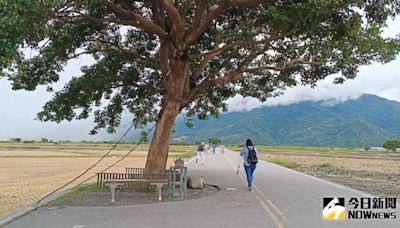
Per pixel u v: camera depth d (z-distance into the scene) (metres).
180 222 9.58
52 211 10.91
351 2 11.46
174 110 15.78
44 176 25.55
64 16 12.89
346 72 17.88
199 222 9.60
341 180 24.52
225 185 17.98
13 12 8.31
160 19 15.53
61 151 70.56
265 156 63.69
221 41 17.14
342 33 12.30
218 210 11.30
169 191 14.46
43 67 15.64
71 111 17.36
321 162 47.97
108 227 8.96
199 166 32.41
